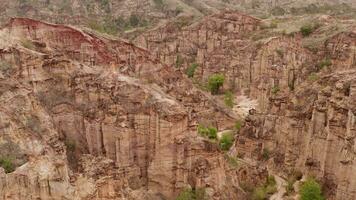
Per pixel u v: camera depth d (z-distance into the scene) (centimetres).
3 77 4775
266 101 8688
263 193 5362
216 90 10725
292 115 6216
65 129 5212
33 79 5312
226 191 4788
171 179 4853
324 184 5481
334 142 5406
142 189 4822
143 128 4966
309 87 6550
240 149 6706
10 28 7575
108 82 5375
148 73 7944
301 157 6003
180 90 7481
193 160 4800
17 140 3972
